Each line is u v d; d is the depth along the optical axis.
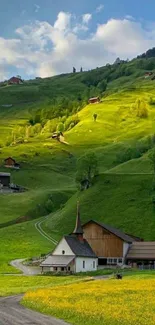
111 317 51.34
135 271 131.62
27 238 173.50
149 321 49.12
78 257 139.38
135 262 152.25
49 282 109.19
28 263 144.25
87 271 139.62
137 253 153.12
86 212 194.88
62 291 76.94
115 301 63.94
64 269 135.75
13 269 135.00
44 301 64.69
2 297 78.00
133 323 48.09
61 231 184.25
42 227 190.25
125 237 158.38
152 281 93.88
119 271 133.62
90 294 71.25
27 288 95.00
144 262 151.50
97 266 150.75
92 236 157.88
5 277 119.69
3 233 179.25
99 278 116.12
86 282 99.38
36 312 58.03
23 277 119.81
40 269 137.62
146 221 181.75
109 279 106.62
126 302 62.94
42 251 158.62
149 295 70.19
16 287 99.19
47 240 173.00
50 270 135.88
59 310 57.06
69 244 140.62
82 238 151.38
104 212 192.62
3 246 163.75
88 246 150.38
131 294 71.38
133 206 192.38
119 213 189.75
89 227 159.00
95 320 50.25
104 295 70.19
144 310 56.22
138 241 162.12
